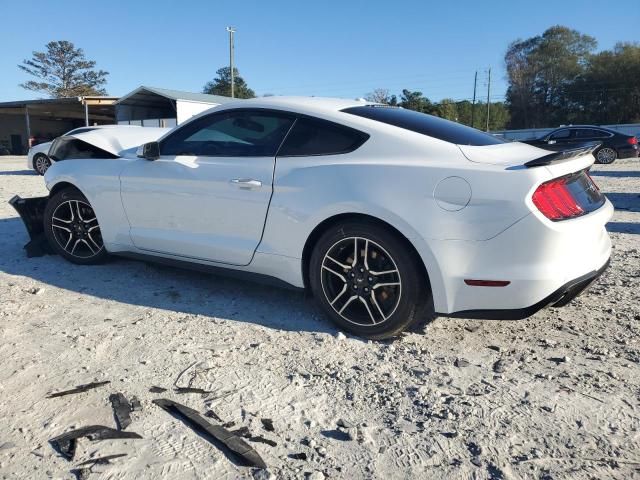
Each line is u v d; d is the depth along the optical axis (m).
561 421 2.26
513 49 74.12
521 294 2.73
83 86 69.06
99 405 2.38
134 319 3.41
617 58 65.12
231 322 3.38
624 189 10.60
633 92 64.00
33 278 4.27
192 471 1.94
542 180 2.72
